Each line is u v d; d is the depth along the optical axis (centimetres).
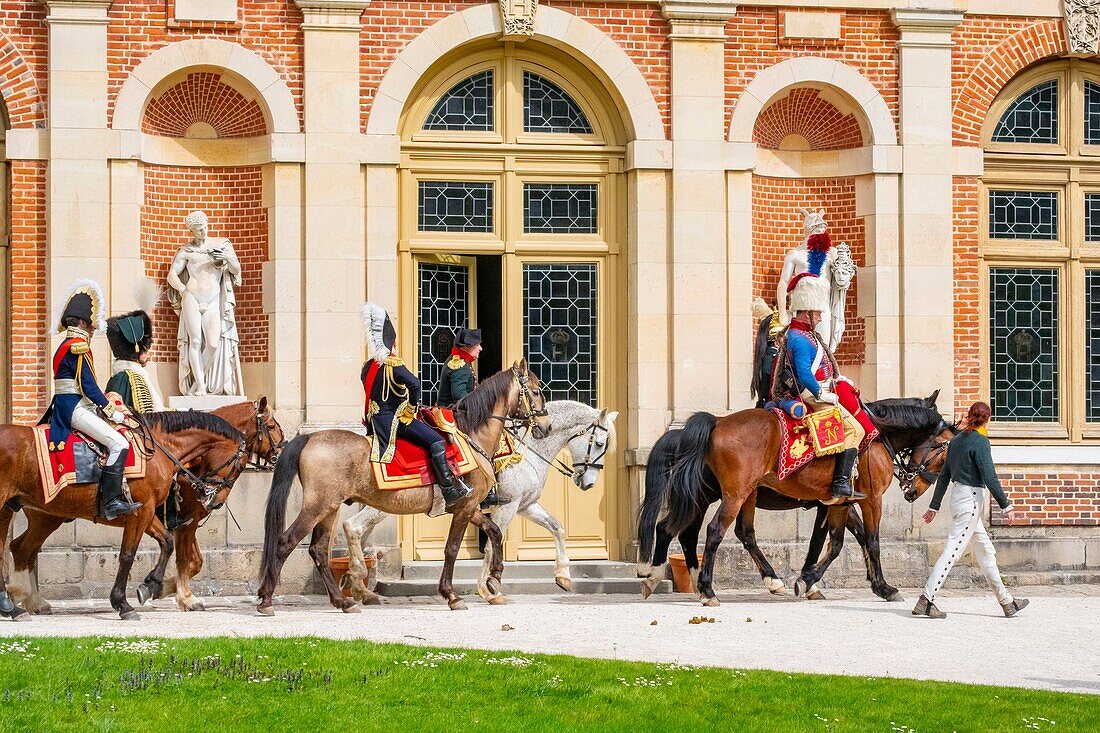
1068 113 1734
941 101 1664
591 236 1641
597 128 1647
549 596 1483
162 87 1557
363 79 1566
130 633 1079
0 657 921
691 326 1603
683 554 1532
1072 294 1725
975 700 892
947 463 1312
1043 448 1698
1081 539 1670
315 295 1545
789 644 1109
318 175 1550
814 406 1349
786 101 1678
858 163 1670
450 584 1307
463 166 1620
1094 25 1695
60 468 1169
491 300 1633
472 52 1620
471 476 1300
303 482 1248
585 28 1605
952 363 1656
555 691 880
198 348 1528
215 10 1544
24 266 1520
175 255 1561
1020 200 1728
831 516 1428
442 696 861
